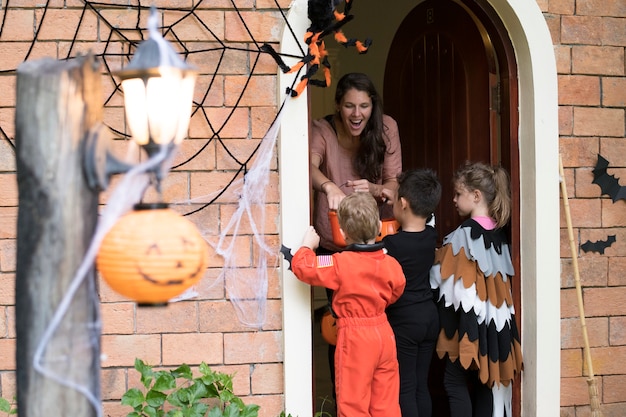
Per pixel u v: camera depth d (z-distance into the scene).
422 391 3.41
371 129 3.53
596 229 3.53
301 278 3.05
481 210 3.44
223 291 3.21
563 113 3.47
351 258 3.05
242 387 3.23
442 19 4.10
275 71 3.20
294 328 3.20
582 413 3.53
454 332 3.39
